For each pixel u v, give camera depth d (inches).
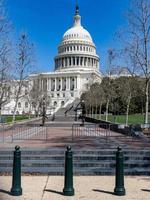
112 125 1521.9
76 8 7116.1
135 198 401.1
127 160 634.8
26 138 1057.5
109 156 640.4
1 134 1226.0
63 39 6978.4
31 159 633.6
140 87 2197.3
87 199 394.9
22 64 2079.2
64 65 6815.9
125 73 2022.6
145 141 971.3
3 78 2068.2
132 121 2298.2
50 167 601.0
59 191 435.2
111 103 3447.3
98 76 4992.6
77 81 6535.4
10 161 615.2
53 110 5310.0
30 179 522.3
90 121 2664.9
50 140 999.6
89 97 3654.0
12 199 394.0
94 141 973.8
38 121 2824.8
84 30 7071.9
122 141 973.2
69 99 6343.5
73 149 693.3
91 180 516.4
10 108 5438.0
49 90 6722.4
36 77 4343.0
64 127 1750.7
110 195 414.9
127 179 528.7
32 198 398.9
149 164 612.1
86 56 6756.9
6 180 511.5
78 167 602.5
